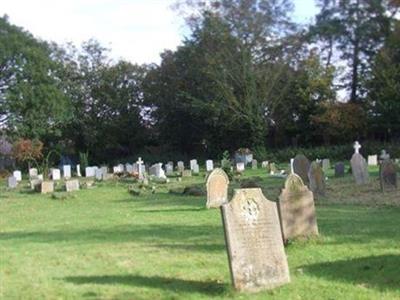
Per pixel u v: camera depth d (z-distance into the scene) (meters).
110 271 9.62
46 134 58.34
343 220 14.38
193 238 12.71
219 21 53.72
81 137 61.66
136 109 63.03
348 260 9.77
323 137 55.47
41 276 9.35
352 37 59.94
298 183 11.56
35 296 8.15
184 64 58.47
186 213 17.45
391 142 50.75
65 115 57.94
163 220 16.00
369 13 59.53
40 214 19.22
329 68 56.09
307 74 55.28
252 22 53.47
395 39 53.78
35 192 29.48
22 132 55.38
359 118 52.91
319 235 11.90
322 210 16.47
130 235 13.46
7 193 29.78
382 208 16.47
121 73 63.25
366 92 55.12
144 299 7.86
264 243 8.32
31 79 56.28
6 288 8.63
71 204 22.39
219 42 53.97
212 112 55.50
